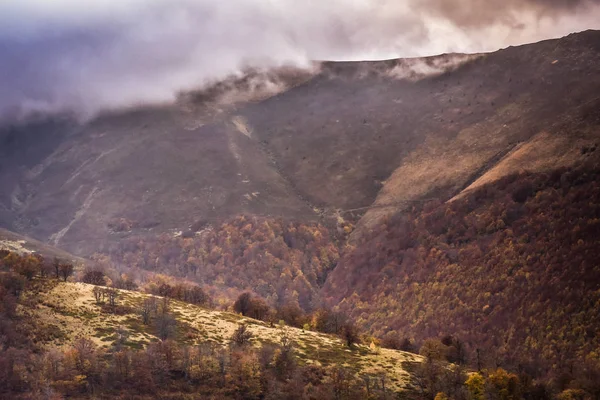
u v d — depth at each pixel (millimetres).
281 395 145375
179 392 142875
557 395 165250
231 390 145875
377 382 157750
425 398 152750
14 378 132750
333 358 172125
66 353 144125
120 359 145875
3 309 161500
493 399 154875
